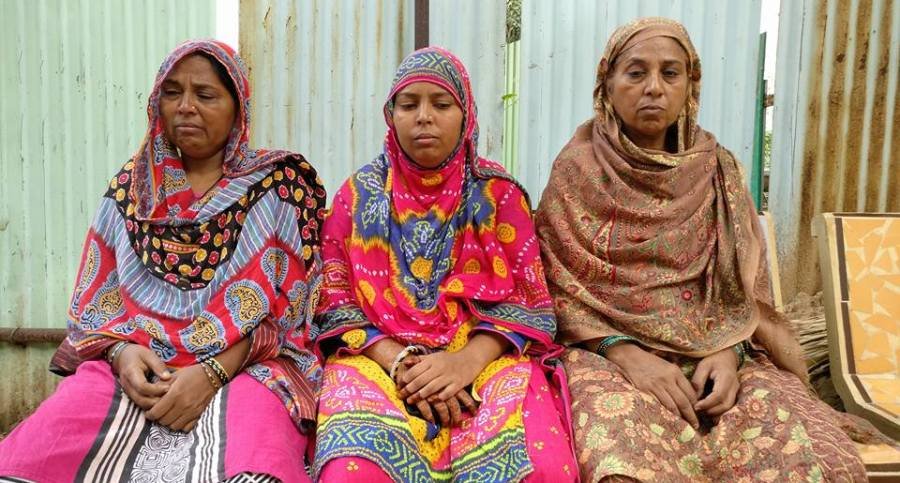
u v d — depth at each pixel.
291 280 1.90
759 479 1.58
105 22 3.02
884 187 2.88
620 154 2.07
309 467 1.67
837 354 2.41
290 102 3.03
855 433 1.81
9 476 1.41
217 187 1.89
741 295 2.01
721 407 1.76
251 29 2.98
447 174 1.98
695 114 2.12
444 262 1.95
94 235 1.86
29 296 3.18
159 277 1.80
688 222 2.00
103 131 3.10
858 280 2.46
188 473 1.47
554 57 2.94
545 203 2.14
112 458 1.55
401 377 1.73
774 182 2.93
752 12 2.81
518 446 1.57
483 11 2.93
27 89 3.05
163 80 1.81
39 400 3.24
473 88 2.98
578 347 2.03
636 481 1.50
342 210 2.01
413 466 1.53
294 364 1.87
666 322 1.93
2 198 3.11
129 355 1.71
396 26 2.97
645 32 1.99
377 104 3.02
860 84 2.84
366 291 1.87
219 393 1.68
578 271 2.04
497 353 1.88
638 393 1.71
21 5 3.00
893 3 2.77
